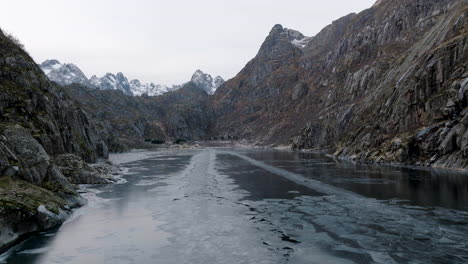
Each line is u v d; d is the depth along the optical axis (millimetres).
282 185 41406
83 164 47531
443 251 18359
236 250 19297
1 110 43375
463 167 50375
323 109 146875
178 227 24000
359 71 129375
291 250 19109
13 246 20328
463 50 65625
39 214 23266
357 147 81062
